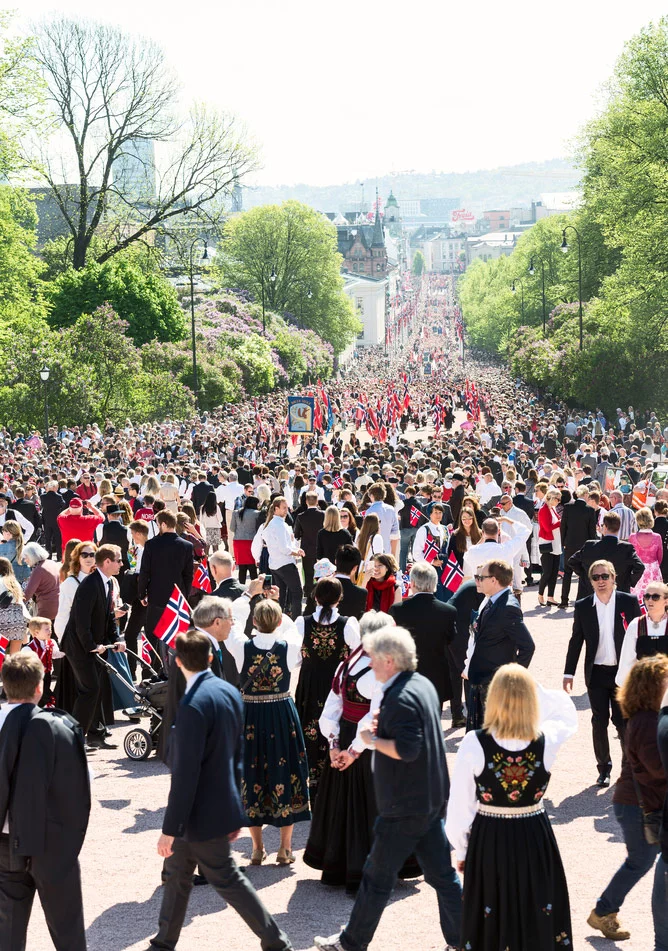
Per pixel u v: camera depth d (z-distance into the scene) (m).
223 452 40.69
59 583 12.56
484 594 9.95
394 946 6.51
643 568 12.21
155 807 9.27
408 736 5.89
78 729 6.27
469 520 13.08
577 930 6.71
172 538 12.00
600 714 9.46
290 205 103.69
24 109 48.12
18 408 50.59
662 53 50.34
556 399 72.12
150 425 52.25
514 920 5.53
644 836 6.50
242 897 6.16
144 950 6.55
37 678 6.14
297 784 7.96
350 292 187.00
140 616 13.27
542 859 5.56
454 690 11.23
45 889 6.11
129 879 7.73
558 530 18.23
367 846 7.37
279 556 15.69
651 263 48.47
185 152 68.12
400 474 26.16
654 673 6.48
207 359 68.12
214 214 70.06
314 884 7.60
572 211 79.88
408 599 9.26
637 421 58.53
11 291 55.41
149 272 73.12
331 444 53.25
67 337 54.50
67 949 6.18
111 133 66.06
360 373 129.62
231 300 92.00
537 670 13.66
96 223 68.12
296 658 8.05
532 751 5.56
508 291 116.88
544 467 28.00
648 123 48.66
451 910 6.26
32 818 5.97
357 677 7.32
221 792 6.11
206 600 7.20
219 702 6.13
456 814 5.63
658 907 6.07
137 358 56.16
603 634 9.38
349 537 13.46
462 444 39.69
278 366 82.56
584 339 66.44
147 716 11.23
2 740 6.06
